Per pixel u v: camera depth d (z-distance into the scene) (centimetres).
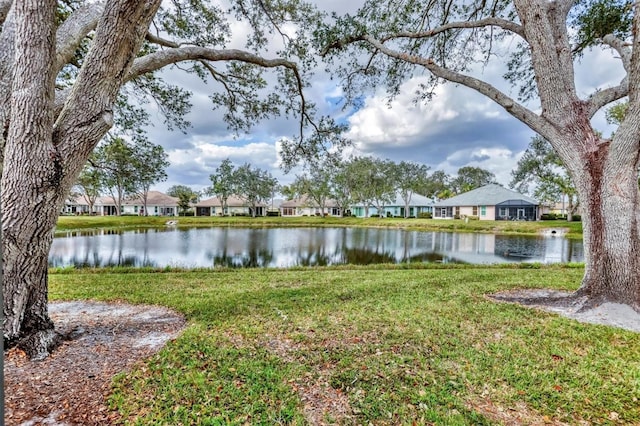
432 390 235
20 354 269
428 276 667
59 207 279
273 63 537
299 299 470
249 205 4603
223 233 2331
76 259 1176
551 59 436
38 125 256
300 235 2191
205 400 219
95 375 248
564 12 452
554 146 450
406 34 606
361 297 479
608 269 408
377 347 303
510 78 672
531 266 862
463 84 508
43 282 295
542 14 437
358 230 2662
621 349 301
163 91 600
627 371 262
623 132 394
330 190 4053
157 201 4856
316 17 587
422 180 4238
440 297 475
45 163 261
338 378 250
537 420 207
